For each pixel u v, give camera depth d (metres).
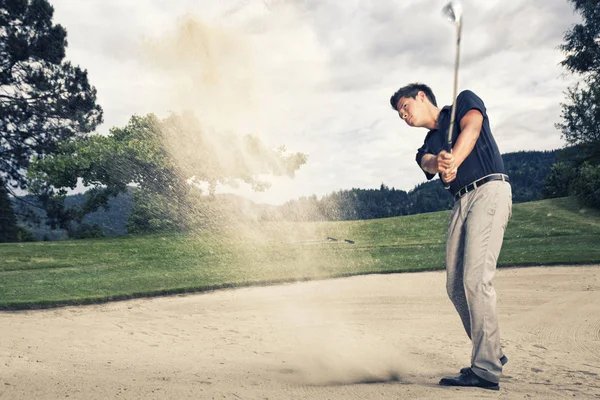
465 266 3.06
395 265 11.15
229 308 6.94
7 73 31.45
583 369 3.53
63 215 30.16
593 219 19.88
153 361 3.84
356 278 9.55
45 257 14.32
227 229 18.98
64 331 5.20
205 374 3.35
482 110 3.08
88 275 10.77
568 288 7.66
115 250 15.59
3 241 29.70
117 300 7.76
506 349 4.31
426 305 6.77
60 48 31.70
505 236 17.09
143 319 6.14
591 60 27.56
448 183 3.02
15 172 31.25
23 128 31.47
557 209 22.14
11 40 30.31
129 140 19.78
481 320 2.97
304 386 3.01
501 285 8.07
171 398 2.70
